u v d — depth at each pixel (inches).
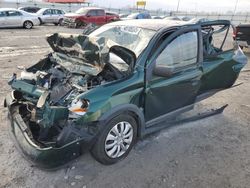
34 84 147.5
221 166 142.5
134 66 136.6
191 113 205.2
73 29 818.8
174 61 154.3
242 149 159.9
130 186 123.9
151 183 126.6
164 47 147.6
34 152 114.9
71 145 116.7
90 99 120.0
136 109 137.4
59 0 1562.5
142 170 135.5
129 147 144.2
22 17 748.0
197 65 170.9
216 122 193.2
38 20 791.7
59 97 130.4
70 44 150.3
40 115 128.9
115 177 129.3
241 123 193.9
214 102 231.8
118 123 133.3
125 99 130.8
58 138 115.0
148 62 140.1
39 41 524.1
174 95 158.9
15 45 461.7
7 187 119.2
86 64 141.7
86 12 861.2
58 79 142.8
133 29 161.8
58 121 119.6
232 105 227.0
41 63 168.2
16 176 126.2
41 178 125.6
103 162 135.0
